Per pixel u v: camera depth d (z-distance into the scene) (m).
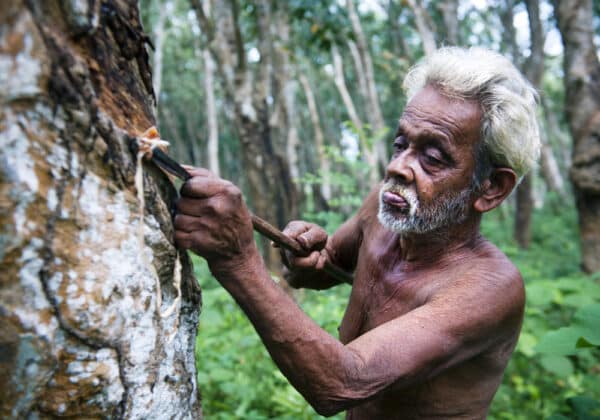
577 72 5.24
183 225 1.05
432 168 1.38
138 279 0.97
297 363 1.09
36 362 0.83
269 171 6.33
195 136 23.41
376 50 16.41
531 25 9.87
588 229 5.30
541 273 7.31
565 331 1.80
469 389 1.44
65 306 0.84
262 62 7.27
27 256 0.79
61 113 0.81
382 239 1.64
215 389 3.09
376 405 1.49
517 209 9.29
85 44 0.89
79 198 0.85
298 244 1.60
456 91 1.36
